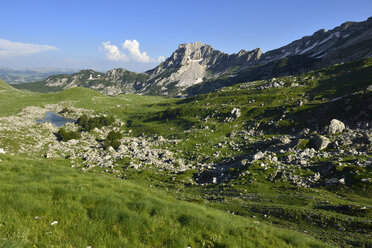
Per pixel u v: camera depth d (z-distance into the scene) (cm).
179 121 14600
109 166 7300
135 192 1428
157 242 737
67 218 764
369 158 4912
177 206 1206
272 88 17850
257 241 952
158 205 1109
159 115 16312
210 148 9100
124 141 11300
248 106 14675
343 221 2714
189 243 789
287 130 9944
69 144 10031
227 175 5941
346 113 9238
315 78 17662
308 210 3209
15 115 14938
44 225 690
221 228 974
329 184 4459
